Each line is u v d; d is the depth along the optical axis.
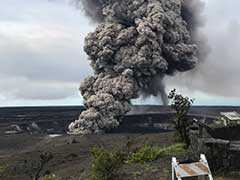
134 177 23.12
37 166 50.53
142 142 44.34
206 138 22.94
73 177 32.28
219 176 20.88
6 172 50.94
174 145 28.27
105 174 23.59
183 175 13.12
